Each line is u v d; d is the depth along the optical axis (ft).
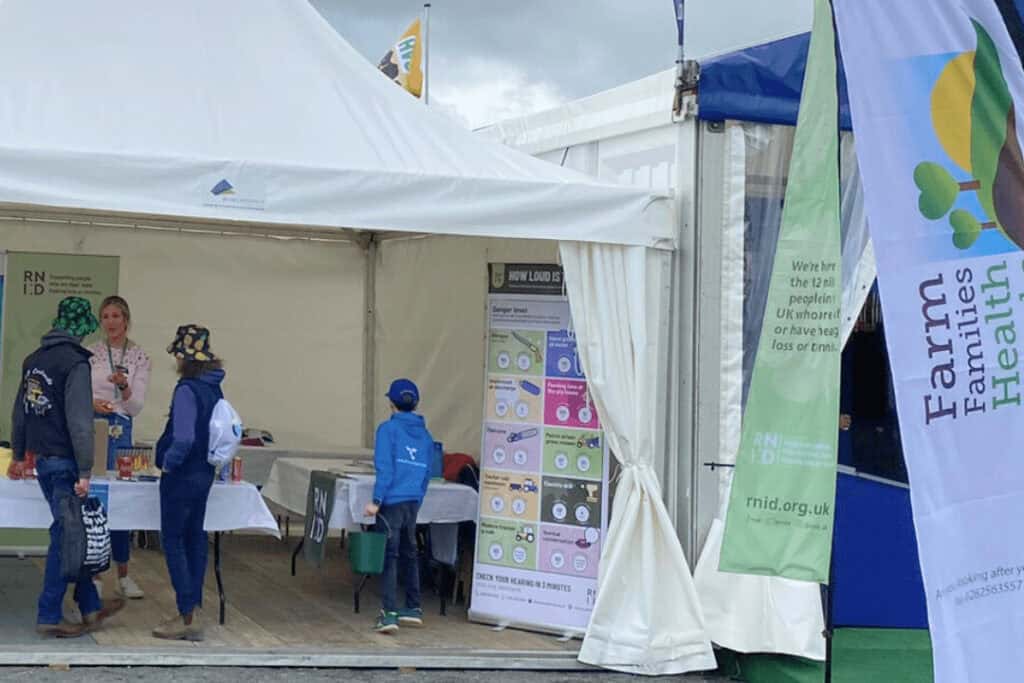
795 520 17.87
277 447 32.91
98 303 32.86
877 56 16.40
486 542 25.30
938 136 16.34
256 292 34.83
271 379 34.96
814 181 18.15
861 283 22.56
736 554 18.12
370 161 22.00
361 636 23.72
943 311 15.98
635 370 22.88
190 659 21.56
